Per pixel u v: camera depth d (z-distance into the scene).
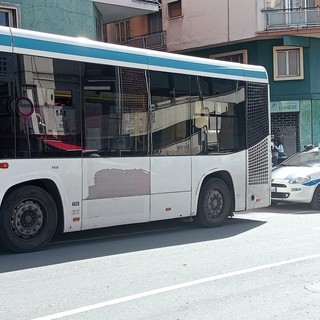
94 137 8.59
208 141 10.49
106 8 19.20
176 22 27.69
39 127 7.95
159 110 9.57
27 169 7.81
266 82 11.78
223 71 10.84
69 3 16.41
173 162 9.80
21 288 6.14
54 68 8.13
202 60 10.45
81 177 8.42
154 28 29.67
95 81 8.62
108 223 8.82
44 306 5.48
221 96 10.77
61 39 8.27
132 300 5.68
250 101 11.41
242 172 11.21
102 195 8.69
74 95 8.36
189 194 10.13
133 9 19.56
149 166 9.38
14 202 7.79
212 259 7.69
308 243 8.93
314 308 5.44
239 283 6.38
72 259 7.68
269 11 24.44
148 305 5.52
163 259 7.70
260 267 7.18
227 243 8.98
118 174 8.91
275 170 14.41
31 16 15.14
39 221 8.12
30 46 7.89
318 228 10.61
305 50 25.27
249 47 25.69
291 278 6.62
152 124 9.44
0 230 7.75
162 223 11.37
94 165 8.58
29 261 7.51
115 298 5.75
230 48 26.39
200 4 26.50
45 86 8.03
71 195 8.31
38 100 7.95
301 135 25.23
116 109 8.90
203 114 10.39
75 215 8.38
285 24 24.36
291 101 25.23
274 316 5.19
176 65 9.91
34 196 7.99
